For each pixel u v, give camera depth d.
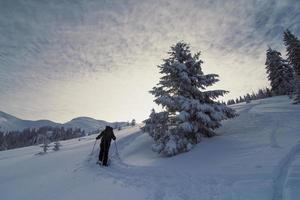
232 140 11.34
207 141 12.28
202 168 8.26
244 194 5.32
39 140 55.38
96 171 10.23
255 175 6.36
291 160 6.95
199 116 11.97
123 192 6.97
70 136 108.31
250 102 35.44
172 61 13.95
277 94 42.78
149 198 6.18
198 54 14.11
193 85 13.67
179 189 6.55
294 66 39.31
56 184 9.01
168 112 13.32
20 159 18.72
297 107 19.03
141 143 16.11
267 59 43.28
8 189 9.44
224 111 12.93
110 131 12.50
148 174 8.70
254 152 8.66
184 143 11.68
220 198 5.44
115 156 14.21
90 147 18.20
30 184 9.66
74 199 7.03
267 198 4.89
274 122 13.35
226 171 7.29
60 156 16.23
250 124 14.09
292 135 9.90
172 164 9.70
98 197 6.89
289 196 4.70
